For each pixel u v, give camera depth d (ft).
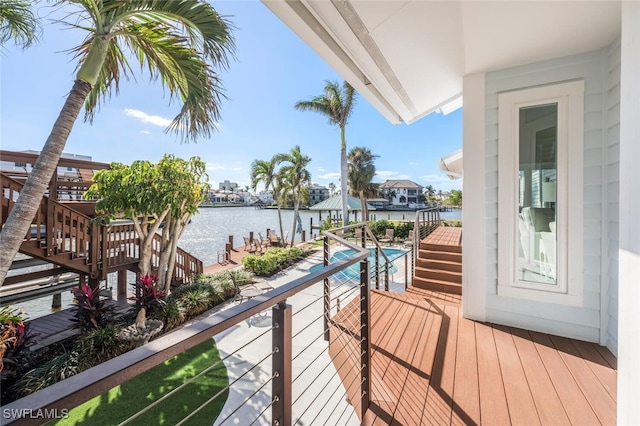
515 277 8.42
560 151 7.72
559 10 5.73
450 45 7.02
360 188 61.77
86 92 10.18
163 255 21.91
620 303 3.47
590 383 5.91
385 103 10.78
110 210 18.67
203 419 10.21
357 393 5.84
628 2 3.38
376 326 8.55
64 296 24.47
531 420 4.93
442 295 14.98
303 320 17.15
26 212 9.20
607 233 7.22
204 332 2.29
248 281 25.50
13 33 10.55
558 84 7.66
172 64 11.41
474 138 8.79
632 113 3.27
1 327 12.68
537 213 8.13
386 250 39.47
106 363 1.81
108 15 10.19
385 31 6.32
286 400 3.29
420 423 4.88
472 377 6.13
